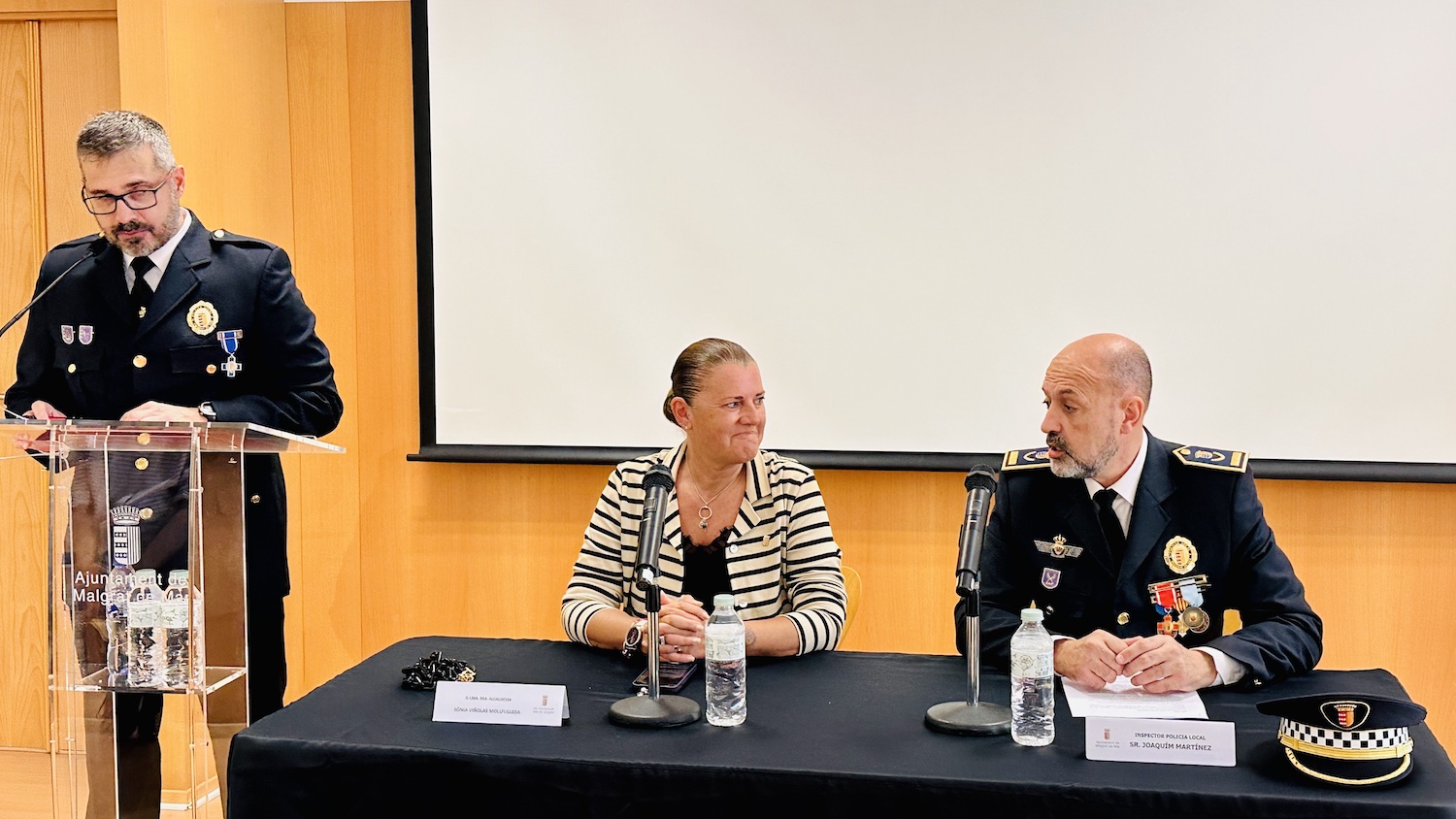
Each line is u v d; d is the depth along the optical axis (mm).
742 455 2297
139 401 2492
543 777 1673
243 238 2633
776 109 3426
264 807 1760
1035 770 1599
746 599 2346
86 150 2316
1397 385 3217
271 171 3605
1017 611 2281
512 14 3514
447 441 3635
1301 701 1575
